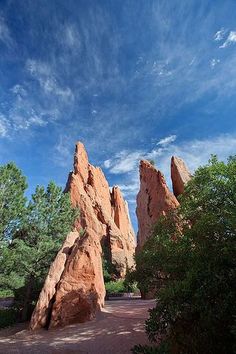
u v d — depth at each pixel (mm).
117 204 84875
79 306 20031
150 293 30438
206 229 11227
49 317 20219
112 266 55281
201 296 8672
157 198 36938
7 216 25594
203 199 14023
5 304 31969
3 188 26531
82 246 22969
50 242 26422
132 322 17828
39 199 28469
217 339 8531
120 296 39875
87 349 14578
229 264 9516
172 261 12719
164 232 16312
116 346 14438
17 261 24234
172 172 38250
